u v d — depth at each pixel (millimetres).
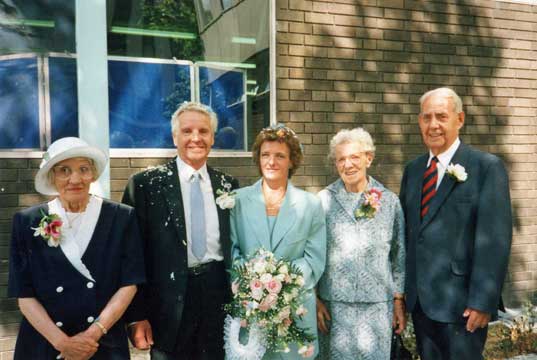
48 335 2186
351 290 2842
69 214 2334
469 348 2703
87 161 2346
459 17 5359
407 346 4105
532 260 5684
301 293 2586
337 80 4957
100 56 3232
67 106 4273
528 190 5691
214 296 2645
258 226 2684
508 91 5594
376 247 2852
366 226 2861
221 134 4711
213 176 2775
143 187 2656
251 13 4738
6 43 4102
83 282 2275
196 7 4609
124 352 2357
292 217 2695
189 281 2598
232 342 2598
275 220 2711
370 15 5039
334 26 4926
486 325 2705
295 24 4812
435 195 2811
